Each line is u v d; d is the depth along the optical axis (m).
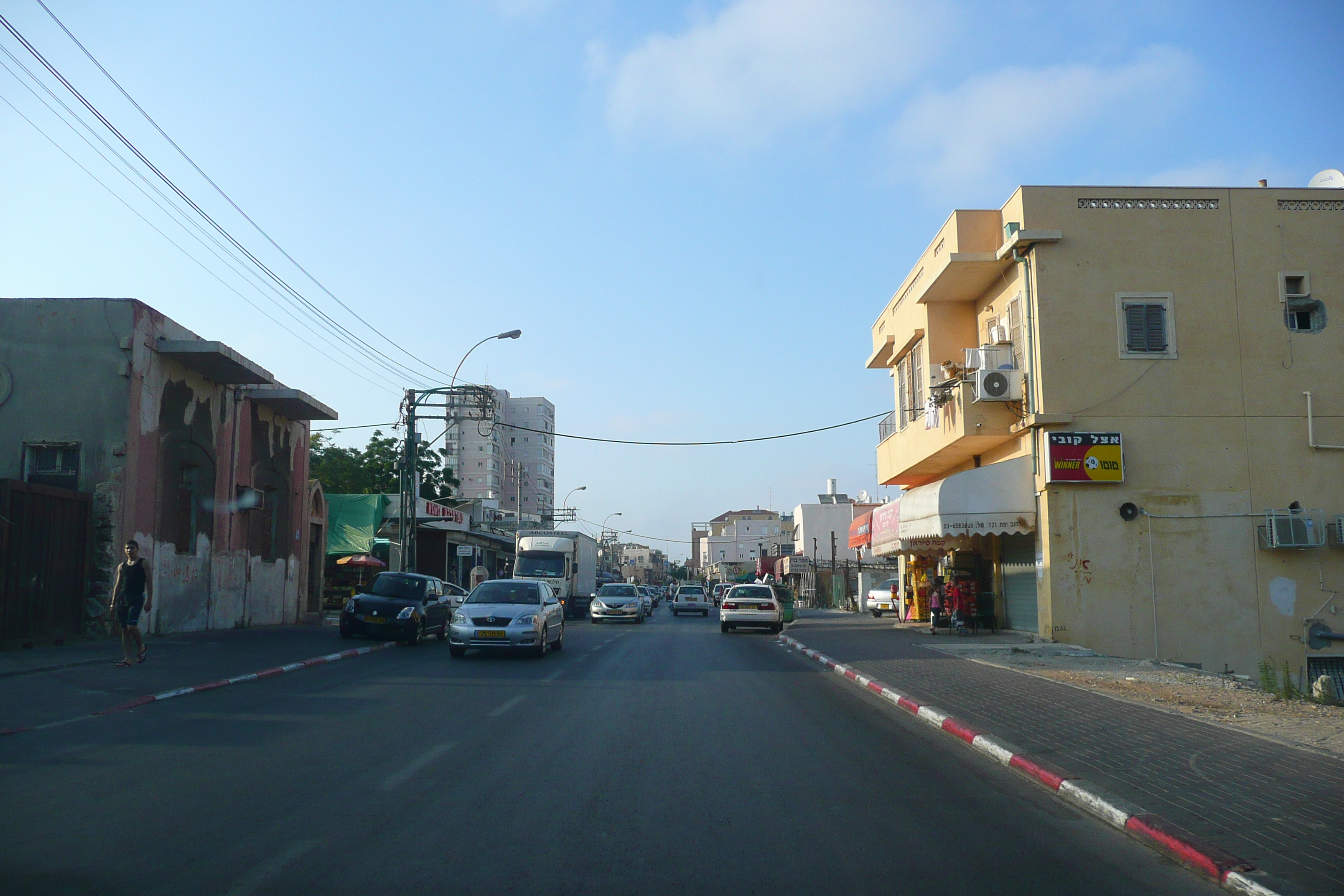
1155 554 20.97
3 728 9.91
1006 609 25.45
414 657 19.11
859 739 10.04
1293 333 21.64
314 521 33.25
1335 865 5.47
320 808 6.73
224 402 24.91
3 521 17.20
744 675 16.36
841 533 88.25
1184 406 21.36
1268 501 21.19
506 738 9.67
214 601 24.27
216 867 5.41
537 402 130.62
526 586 20.50
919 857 5.83
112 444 20.33
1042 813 6.99
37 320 20.69
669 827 6.40
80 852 5.64
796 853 5.85
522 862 5.58
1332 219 21.89
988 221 23.30
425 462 61.28
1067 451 20.95
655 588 86.50
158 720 10.67
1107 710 11.35
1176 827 6.20
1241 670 20.72
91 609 19.73
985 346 22.91
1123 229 21.75
